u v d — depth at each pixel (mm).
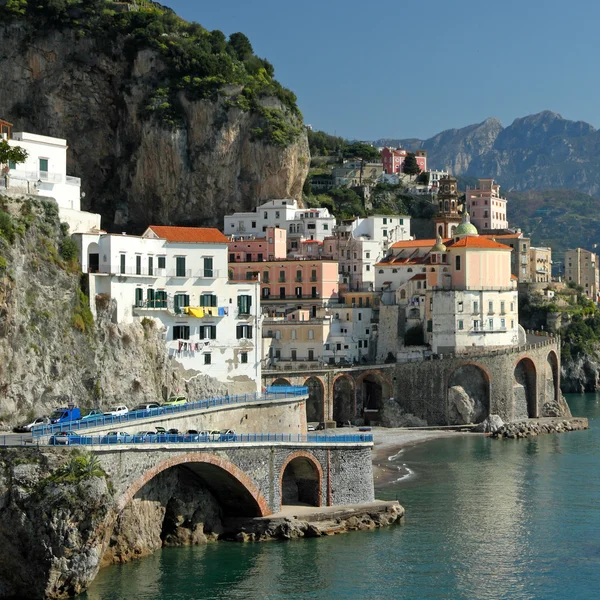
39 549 96938
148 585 104312
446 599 104500
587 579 110875
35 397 135000
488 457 183375
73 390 141500
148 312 157750
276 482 121312
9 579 98375
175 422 129375
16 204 144000
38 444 100688
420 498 146500
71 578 98375
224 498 120688
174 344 160875
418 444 199000
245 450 117438
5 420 129875
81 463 98875
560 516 136750
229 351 167125
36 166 160625
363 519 126938
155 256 160375
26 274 138875
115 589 102375
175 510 116688
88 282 149500
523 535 127062
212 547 116812
